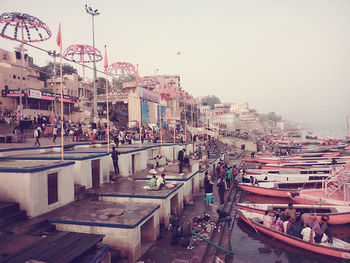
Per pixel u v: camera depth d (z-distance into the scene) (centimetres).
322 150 4775
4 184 937
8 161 1253
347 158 3816
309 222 1225
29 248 636
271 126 16300
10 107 3619
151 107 4419
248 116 14262
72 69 6450
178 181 1602
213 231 1259
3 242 720
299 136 13325
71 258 584
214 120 8712
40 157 1277
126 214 987
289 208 1294
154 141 2875
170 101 5409
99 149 1859
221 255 1082
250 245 1236
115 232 876
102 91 6162
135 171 1845
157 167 1984
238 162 3850
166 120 4556
